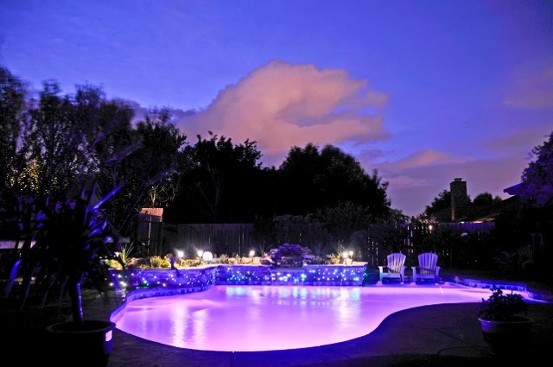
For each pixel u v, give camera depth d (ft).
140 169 55.77
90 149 41.70
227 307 33.94
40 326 19.84
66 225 14.08
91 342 13.37
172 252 60.13
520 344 17.03
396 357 17.69
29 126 39.78
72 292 14.06
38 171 39.55
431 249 59.77
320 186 100.53
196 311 31.99
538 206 49.49
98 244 14.39
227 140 104.17
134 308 32.86
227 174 100.42
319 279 48.21
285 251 50.70
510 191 63.67
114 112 42.32
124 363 16.37
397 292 43.04
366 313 31.40
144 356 17.22
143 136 58.13
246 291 43.83
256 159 107.76
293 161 108.78
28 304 24.67
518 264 50.65
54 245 13.96
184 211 94.53
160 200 68.13
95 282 14.48
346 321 28.50
